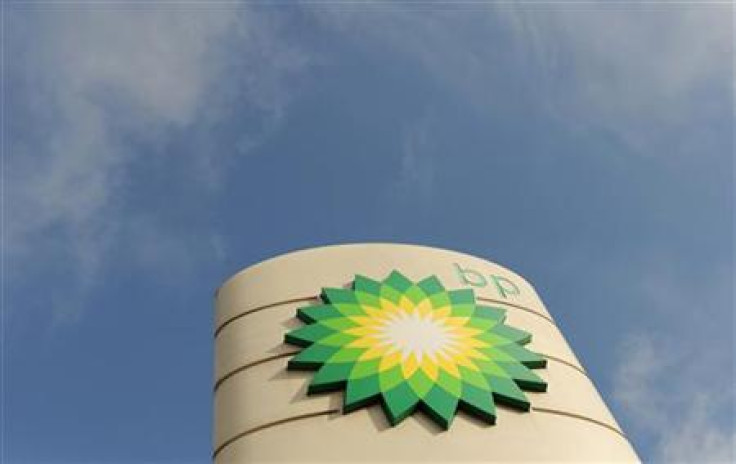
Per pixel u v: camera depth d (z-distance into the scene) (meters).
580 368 23.80
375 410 19.88
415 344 21.53
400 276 23.98
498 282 25.27
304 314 22.42
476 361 21.28
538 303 25.73
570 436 20.41
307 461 18.88
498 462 18.97
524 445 19.55
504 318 23.56
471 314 23.03
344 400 19.94
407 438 19.19
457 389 20.22
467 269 25.25
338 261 24.62
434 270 24.73
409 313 22.55
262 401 20.59
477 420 19.89
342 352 21.12
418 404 19.77
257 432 19.91
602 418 21.92
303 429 19.59
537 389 21.38
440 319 22.56
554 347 23.70
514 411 20.45
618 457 20.77
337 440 19.22
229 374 22.17
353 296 22.89
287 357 21.61
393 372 20.56
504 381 20.86
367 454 18.86
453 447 19.09
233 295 24.84
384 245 25.36
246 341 22.67
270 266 24.94
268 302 23.56
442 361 21.06
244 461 19.39
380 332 21.80
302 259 24.84
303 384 20.69
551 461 19.44
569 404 21.45
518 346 22.39
